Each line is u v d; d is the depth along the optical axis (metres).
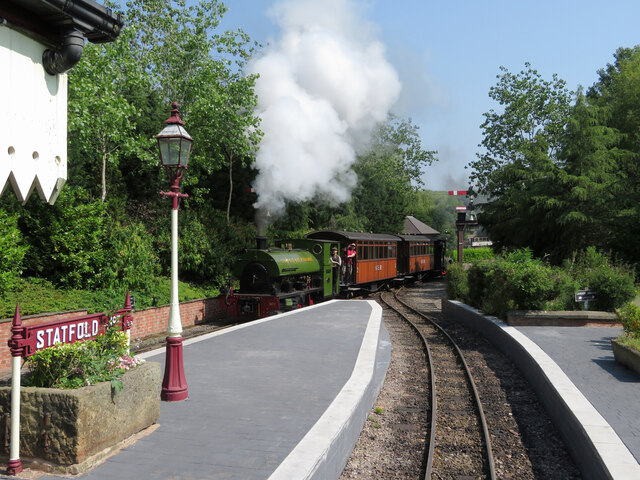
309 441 5.28
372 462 6.32
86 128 13.88
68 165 14.67
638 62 32.12
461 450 6.89
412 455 6.64
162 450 5.10
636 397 7.32
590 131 24.92
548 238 26.34
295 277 18.59
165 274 17.58
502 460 6.61
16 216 11.59
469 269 17.75
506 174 27.72
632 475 4.83
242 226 22.67
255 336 11.48
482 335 15.09
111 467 4.70
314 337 11.33
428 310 21.42
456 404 8.87
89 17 4.47
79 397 4.57
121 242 14.40
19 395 4.57
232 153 22.31
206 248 18.23
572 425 6.58
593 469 5.54
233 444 5.27
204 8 20.11
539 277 13.79
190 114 18.73
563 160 26.53
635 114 28.28
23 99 4.19
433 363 11.80
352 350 9.95
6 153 4.04
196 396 6.95
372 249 25.30
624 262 22.67
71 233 13.01
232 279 18.88
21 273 12.05
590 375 8.53
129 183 21.55
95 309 12.43
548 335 12.12
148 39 25.05
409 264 31.42
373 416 8.01
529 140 30.36
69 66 4.45
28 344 4.63
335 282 21.45
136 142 15.86
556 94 30.33
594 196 23.73
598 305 14.48
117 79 16.52
